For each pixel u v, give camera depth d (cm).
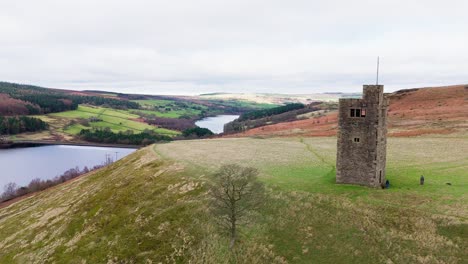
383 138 6266
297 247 4959
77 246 6197
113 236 6141
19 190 14625
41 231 7425
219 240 5288
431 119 15300
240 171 6056
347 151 6303
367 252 4641
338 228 5131
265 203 5944
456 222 4719
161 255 5303
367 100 6016
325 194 5931
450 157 8512
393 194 5697
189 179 7419
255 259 4875
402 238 4709
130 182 8288
